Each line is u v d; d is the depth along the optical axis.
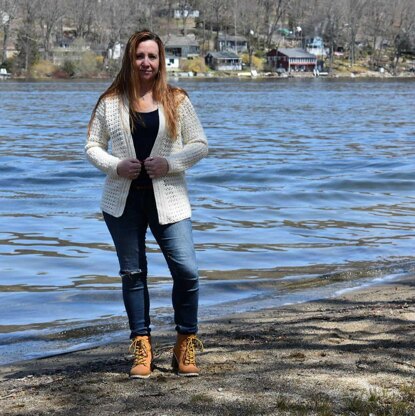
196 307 6.59
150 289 10.81
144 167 6.28
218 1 153.25
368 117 50.72
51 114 51.72
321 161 26.89
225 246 13.79
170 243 6.41
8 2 126.50
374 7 158.12
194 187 20.98
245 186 21.22
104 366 7.11
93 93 78.38
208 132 39.28
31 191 20.25
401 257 13.10
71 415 5.81
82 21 134.88
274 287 11.08
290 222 16.17
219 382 6.38
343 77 142.88
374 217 16.83
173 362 6.71
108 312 9.87
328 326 8.20
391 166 25.36
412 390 6.06
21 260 12.67
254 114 52.94
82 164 26.08
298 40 159.62
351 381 6.30
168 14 149.50
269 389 6.17
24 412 5.89
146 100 6.39
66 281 11.43
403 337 7.61
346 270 12.11
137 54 6.31
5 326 9.22
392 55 157.12
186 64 138.38
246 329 8.35
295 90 90.44
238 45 149.75
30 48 120.38
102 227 15.38
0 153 29.38
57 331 8.97
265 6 157.88
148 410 5.83
